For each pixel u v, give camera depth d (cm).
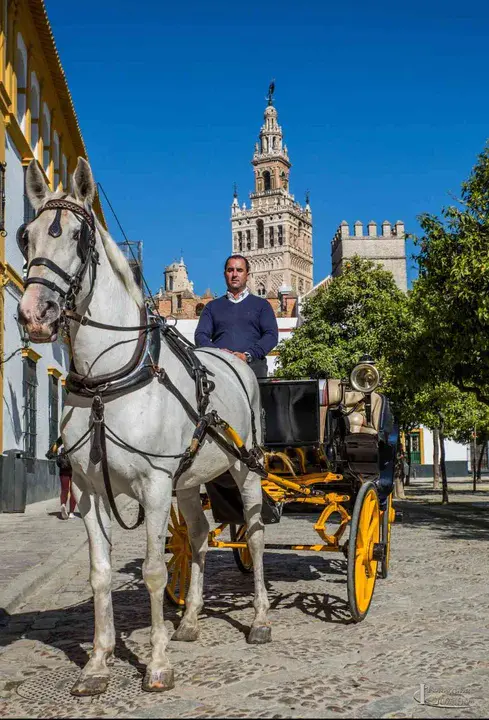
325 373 2798
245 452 544
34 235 427
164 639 450
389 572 829
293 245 14962
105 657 452
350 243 6706
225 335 665
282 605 661
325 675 459
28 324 404
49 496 2283
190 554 672
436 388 2122
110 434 445
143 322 487
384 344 2188
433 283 1381
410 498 2467
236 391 572
